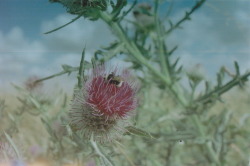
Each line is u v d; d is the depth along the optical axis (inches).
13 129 17.9
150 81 25.7
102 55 19.1
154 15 24.1
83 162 18.0
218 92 23.0
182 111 25.3
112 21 19.1
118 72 15.4
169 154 26.7
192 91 25.1
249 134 27.6
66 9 16.7
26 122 23.4
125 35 21.6
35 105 20.4
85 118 15.1
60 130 18.8
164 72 24.9
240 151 27.7
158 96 30.4
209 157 26.4
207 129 25.5
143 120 25.5
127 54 22.6
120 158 22.6
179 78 25.0
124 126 15.3
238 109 33.0
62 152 19.4
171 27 24.5
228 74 24.5
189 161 29.1
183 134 22.7
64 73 17.3
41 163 20.5
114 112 14.9
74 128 15.2
